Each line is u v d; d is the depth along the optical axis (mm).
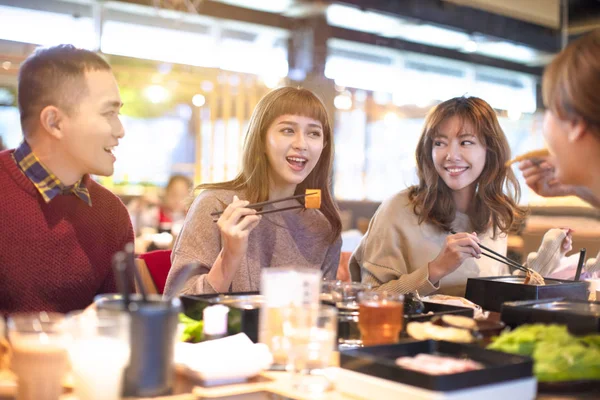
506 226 2709
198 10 6566
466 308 1798
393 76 8641
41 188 1928
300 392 1328
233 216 1985
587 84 1476
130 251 1281
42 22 6215
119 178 7352
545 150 1991
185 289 2119
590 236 3963
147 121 7594
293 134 2346
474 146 2578
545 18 8383
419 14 7336
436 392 1166
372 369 1275
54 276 1944
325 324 1351
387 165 8883
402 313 1677
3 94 5906
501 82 9508
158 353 1256
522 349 1419
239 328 1619
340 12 7141
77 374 1181
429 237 2658
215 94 7523
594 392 1368
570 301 1829
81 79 1870
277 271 1515
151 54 6871
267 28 7188
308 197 2025
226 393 1312
